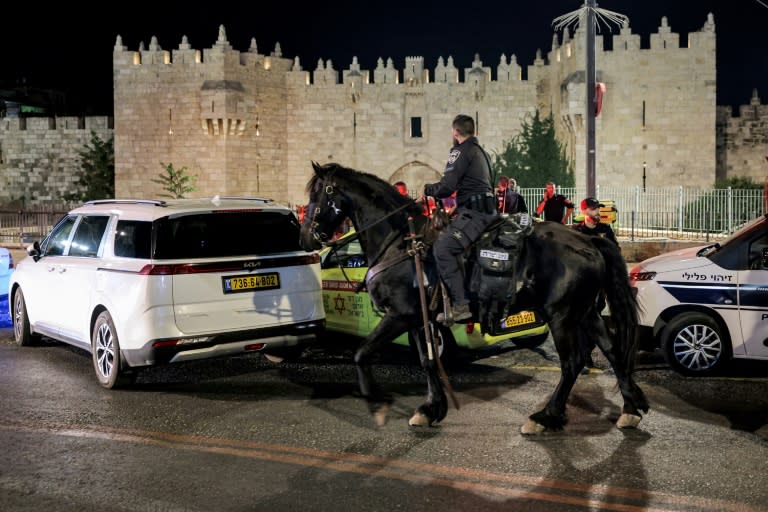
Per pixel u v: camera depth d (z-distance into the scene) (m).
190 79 39.81
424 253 6.77
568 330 6.53
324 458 6.02
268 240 8.59
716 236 24.55
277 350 9.46
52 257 9.76
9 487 5.43
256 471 5.73
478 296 6.58
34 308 10.16
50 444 6.38
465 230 6.56
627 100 37.19
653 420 6.96
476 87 40.69
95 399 7.85
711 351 8.69
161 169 40.47
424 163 41.34
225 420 7.08
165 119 40.31
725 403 7.52
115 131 40.94
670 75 36.97
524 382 8.45
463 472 5.68
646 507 5.02
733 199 25.17
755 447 6.18
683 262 8.91
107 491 5.34
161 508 5.05
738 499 5.13
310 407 7.52
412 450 6.20
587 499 5.16
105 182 46.03
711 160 36.97
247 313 8.22
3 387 8.34
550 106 40.47
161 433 6.69
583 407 7.41
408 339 9.33
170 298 7.81
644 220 26.91
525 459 5.95
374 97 41.47
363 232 7.06
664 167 37.19
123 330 7.92
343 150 41.75
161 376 8.88
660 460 5.89
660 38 36.94
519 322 9.21
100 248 8.73
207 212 8.26
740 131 40.56
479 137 41.06
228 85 39.00
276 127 41.53
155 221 8.02
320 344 10.78
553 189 16.55
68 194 47.22
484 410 7.35
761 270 8.52
